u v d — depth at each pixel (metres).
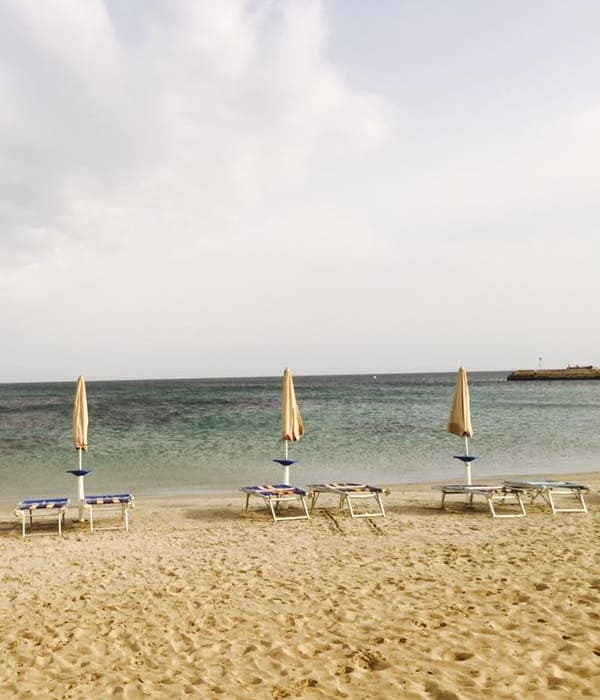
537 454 19.98
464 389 11.70
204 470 16.94
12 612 5.68
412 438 24.56
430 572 6.80
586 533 8.77
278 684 4.14
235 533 9.20
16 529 9.75
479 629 5.01
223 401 60.88
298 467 17.44
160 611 5.66
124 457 19.48
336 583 6.47
